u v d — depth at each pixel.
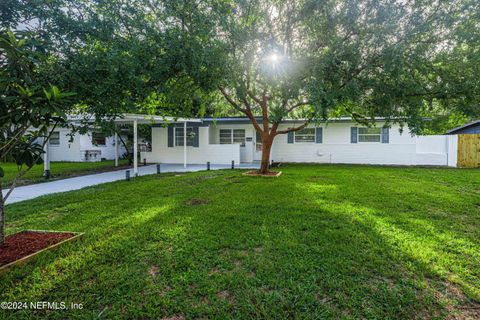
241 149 14.81
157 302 2.16
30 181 8.41
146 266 2.73
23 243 3.19
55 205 5.14
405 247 3.12
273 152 15.02
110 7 4.41
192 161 14.32
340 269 2.64
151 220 4.15
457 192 6.15
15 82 2.60
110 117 4.16
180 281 2.46
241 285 2.39
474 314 2.05
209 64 5.00
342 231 3.63
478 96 5.33
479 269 2.66
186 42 4.73
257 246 3.20
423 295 2.26
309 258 2.87
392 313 2.05
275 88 6.91
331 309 2.09
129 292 2.29
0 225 3.05
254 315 2.04
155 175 9.52
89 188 7.00
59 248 3.09
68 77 3.35
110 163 14.98
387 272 2.58
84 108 4.59
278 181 7.79
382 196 5.73
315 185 7.06
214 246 3.16
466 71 5.33
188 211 4.65
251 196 5.77
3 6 3.04
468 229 3.73
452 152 12.32
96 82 3.70
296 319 1.99
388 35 5.19
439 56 5.41
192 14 5.05
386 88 5.70
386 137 13.53
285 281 2.45
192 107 9.26
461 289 2.35
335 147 14.24
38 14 3.37
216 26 5.39
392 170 10.56
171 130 14.51
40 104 2.51
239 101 9.27
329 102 5.15
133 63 4.10
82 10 4.00
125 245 3.21
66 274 2.56
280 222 4.03
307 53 6.24
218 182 7.67
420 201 5.27
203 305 2.14
